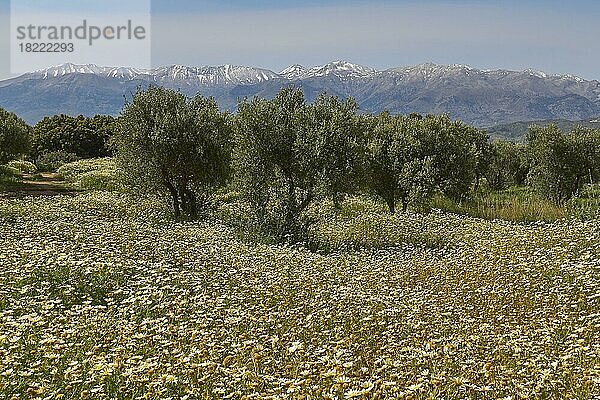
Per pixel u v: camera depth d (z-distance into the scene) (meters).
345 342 8.11
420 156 27.94
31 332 7.47
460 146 29.58
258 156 19.44
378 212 27.09
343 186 19.48
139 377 6.09
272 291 11.03
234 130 20.58
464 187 29.30
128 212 23.86
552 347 7.75
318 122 19.62
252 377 6.31
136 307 9.30
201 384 6.21
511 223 23.39
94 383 6.05
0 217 19.22
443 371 6.69
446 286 12.37
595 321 8.70
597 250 13.91
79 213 22.27
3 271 10.42
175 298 9.96
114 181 34.56
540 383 6.26
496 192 37.53
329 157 19.09
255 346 7.47
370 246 19.05
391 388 6.02
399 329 8.95
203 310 9.12
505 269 13.26
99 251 12.91
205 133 23.86
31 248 12.72
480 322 9.39
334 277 12.90
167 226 20.56
